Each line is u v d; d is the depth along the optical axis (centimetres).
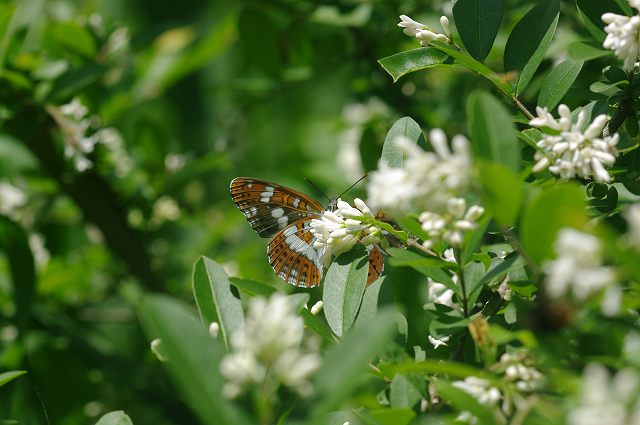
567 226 75
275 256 89
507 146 76
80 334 100
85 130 97
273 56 99
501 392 76
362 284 81
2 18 94
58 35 99
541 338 76
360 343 76
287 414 76
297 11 97
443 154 75
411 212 78
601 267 76
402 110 97
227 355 76
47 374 98
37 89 95
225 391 76
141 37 99
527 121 82
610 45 79
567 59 82
